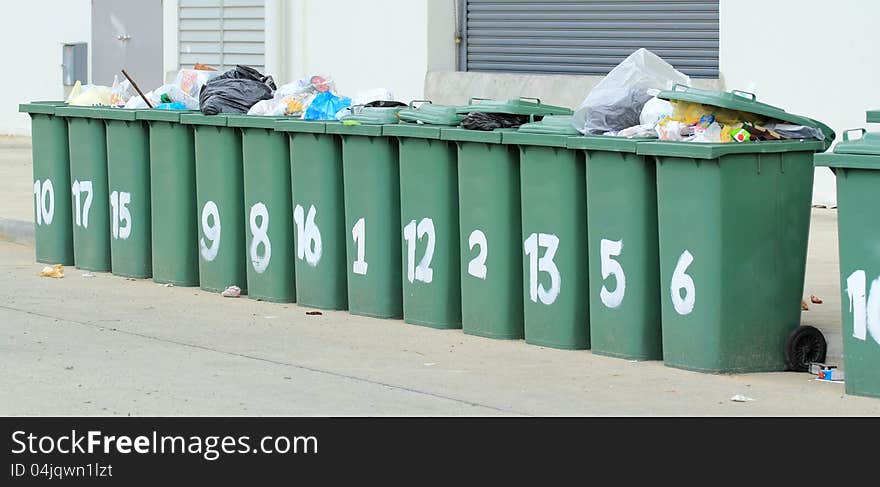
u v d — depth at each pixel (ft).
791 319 31.24
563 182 32.32
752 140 30.30
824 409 27.58
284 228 38.65
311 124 37.09
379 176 36.09
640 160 30.83
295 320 36.55
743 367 30.66
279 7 73.00
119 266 43.16
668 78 32.71
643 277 31.30
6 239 52.44
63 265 45.27
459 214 34.73
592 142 31.30
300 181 37.78
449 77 66.74
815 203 53.98
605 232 31.58
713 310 30.14
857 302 28.12
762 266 30.55
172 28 79.30
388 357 32.27
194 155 40.86
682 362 30.76
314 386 29.45
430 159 34.88
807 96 54.13
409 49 68.03
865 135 27.68
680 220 30.22
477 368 31.12
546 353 32.53
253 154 38.81
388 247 36.35
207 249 40.37
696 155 29.45
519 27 66.28
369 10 69.46
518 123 34.27
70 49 85.30
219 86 40.22
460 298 35.24
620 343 31.73
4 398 28.22
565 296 32.65
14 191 61.77
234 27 75.92
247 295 40.06
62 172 44.88
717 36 59.57
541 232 32.81
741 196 30.01
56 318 36.78
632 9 62.44
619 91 32.09
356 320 36.52
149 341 33.96
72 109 43.60
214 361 31.81
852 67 52.70
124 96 44.42
